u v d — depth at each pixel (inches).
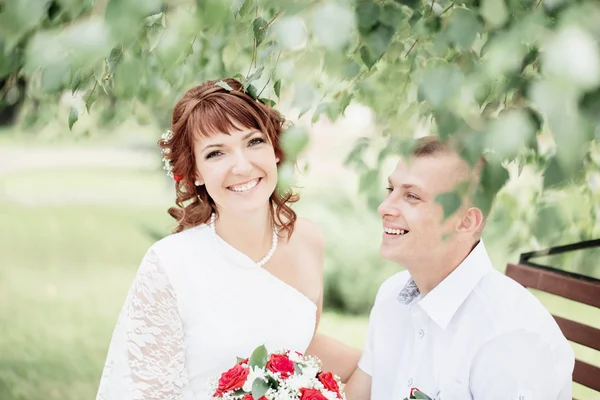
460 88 40.1
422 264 70.1
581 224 92.0
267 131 79.9
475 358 68.2
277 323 87.7
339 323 226.1
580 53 31.8
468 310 69.9
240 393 67.9
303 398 65.6
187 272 84.8
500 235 76.7
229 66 97.3
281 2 46.6
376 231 245.3
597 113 33.1
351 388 86.9
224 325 85.1
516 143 36.3
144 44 73.0
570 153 32.0
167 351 85.0
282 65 54.3
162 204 421.7
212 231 87.9
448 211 39.7
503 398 66.0
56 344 208.5
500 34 40.6
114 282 273.9
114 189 466.0
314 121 79.2
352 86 83.9
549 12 38.4
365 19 49.9
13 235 346.9
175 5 47.8
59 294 257.4
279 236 92.1
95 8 48.4
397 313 79.6
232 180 80.2
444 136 40.3
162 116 140.3
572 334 89.0
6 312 236.1
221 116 77.4
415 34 59.3
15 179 498.0
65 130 129.3
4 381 180.9
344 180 310.0
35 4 37.6
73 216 388.8
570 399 71.8
